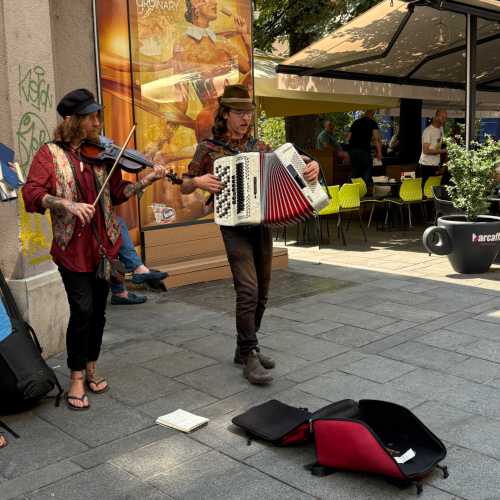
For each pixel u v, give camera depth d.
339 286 6.76
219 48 7.40
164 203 7.10
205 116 7.35
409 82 11.51
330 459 2.94
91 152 3.66
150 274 6.37
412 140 14.37
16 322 3.86
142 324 5.52
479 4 7.63
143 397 3.92
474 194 7.15
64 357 4.68
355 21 8.88
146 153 6.89
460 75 11.88
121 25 6.55
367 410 3.19
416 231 10.90
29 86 4.41
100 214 3.66
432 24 9.30
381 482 2.88
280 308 5.91
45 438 3.40
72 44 6.24
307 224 9.90
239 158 3.89
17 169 3.64
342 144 14.44
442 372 4.21
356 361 4.45
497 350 4.61
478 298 6.11
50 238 4.68
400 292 6.43
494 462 3.05
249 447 3.25
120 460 3.15
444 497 2.76
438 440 2.94
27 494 2.86
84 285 3.70
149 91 6.84
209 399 3.86
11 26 4.23
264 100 11.06
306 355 4.59
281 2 12.99
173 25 6.96
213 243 7.52
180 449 3.25
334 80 10.13
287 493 2.82
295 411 3.45
